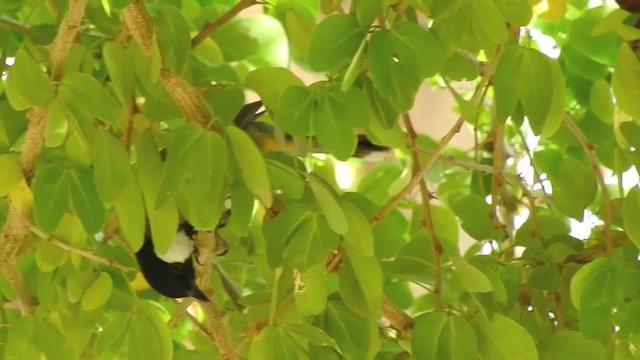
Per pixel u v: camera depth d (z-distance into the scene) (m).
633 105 2.07
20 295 2.17
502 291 2.13
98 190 2.04
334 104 2.04
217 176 2.02
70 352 2.13
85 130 2.04
